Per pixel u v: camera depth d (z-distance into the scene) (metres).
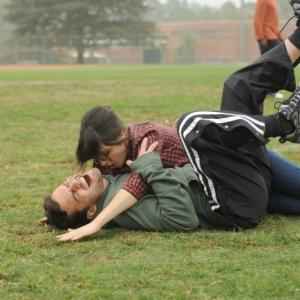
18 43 128.50
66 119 21.81
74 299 6.54
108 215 8.79
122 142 9.06
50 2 127.56
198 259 7.64
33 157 14.95
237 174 8.91
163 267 7.36
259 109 10.05
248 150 9.13
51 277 7.12
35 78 49.03
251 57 136.12
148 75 52.03
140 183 8.90
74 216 9.09
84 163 9.39
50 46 126.19
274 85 9.96
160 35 140.12
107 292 6.65
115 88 35.00
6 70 75.88
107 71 66.19
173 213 8.80
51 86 37.47
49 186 11.99
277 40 25.39
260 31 25.39
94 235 8.83
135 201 8.90
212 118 8.84
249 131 8.80
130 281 6.96
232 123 8.75
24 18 128.38
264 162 9.34
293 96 9.23
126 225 9.07
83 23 127.56
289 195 9.78
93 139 8.88
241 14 120.38
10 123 20.95
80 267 7.44
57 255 7.92
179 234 8.79
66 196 9.03
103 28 129.00
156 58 130.50
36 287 6.84
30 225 9.39
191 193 8.96
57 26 129.12
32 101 28.00
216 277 7.02
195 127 8.79
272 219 9.60
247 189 8.95
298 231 8.86
